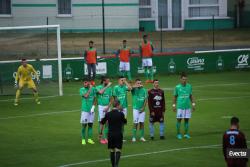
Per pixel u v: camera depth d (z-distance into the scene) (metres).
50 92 71.06
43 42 84.88
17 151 45.06
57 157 43.19
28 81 64.25
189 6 118.62
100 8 113.19
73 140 48.56
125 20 113.75
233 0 123.38
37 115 58.56
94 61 76.00
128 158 42.41
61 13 113.88
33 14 113.38
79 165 40.91
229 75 84.69
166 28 117.62
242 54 88.81
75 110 60.91
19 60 71.62
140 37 107.62
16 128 53.03
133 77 82.25
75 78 79.75
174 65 85.06
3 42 75.31
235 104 63.34
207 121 55.09
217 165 40.38
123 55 77.69
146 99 47.66
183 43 102.44
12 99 67.62
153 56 83.69
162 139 48.34
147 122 55.22
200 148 45.25
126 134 50.50
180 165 40.41
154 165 40.50
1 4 112.50
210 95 68.75
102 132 47.88
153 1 117.00
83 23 113.62
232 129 33.81
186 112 48.28
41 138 49.22
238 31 115.31
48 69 71.31
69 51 93.19
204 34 111.75
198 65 86.50
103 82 47.62
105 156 43.38
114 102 39.88
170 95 68.69
